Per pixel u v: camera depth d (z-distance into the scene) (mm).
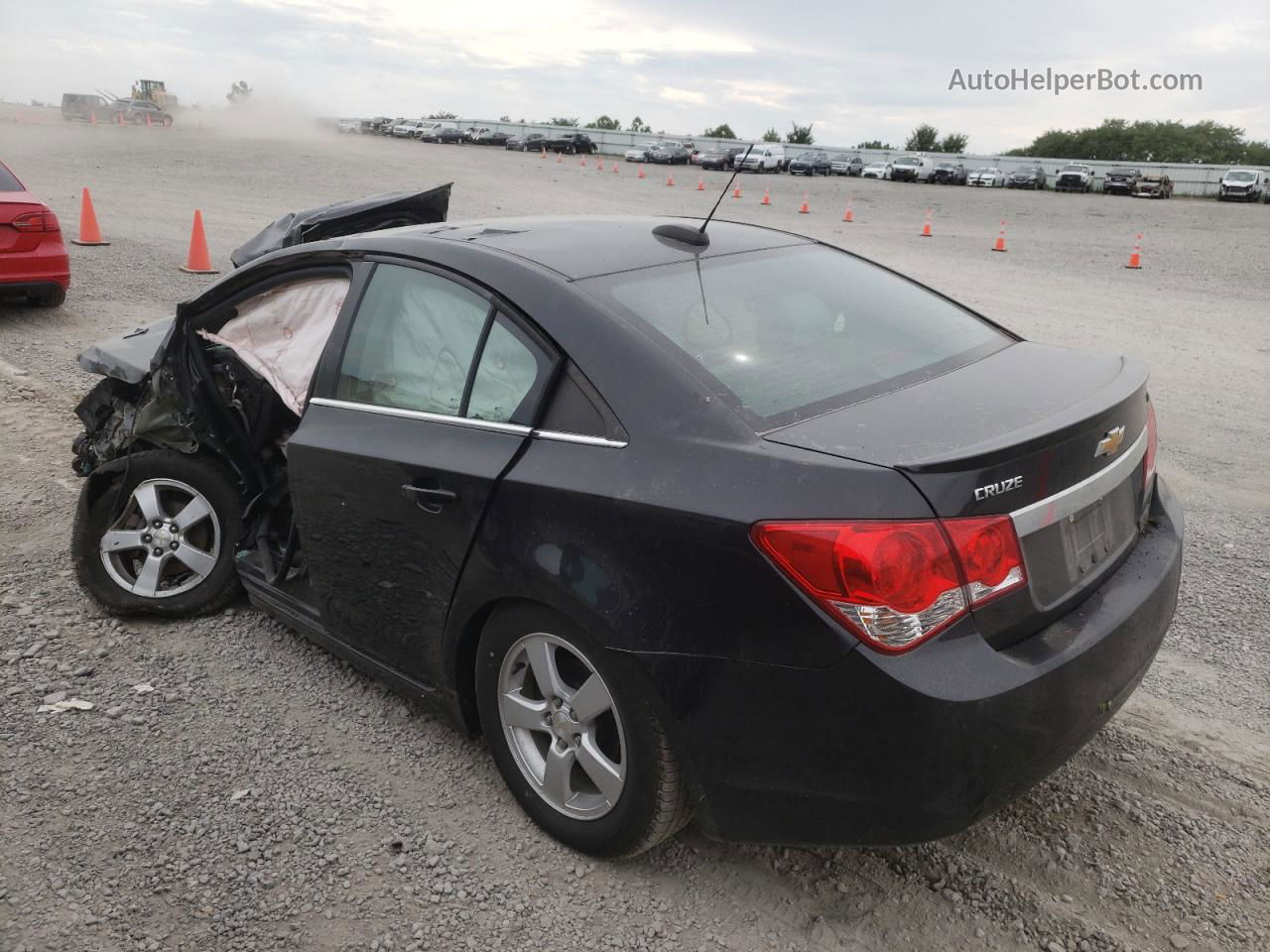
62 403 6977
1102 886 2688
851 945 2506
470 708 3092
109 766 3191
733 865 2785
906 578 2121
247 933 2537
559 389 2670
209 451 4129
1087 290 14797
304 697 3611
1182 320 12180
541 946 2510
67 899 2633
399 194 5461
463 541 2783
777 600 2203
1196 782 3119
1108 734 3377
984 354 3051
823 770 2258
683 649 2344
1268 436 7066
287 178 28562
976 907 2615
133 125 66375
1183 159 86938
